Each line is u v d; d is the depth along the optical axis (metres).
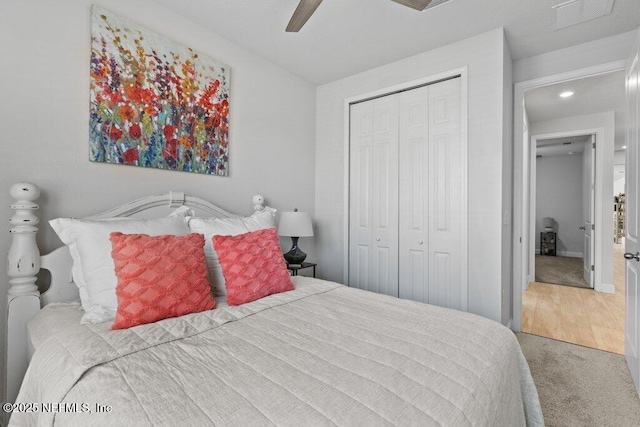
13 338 1.40
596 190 4.22
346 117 3.24
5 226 1.46
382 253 3.03
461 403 0.82
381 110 3.04
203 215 2.22
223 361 0.99
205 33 2.32
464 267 2.50
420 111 2.78
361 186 3.18
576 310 3.44
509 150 2.65
